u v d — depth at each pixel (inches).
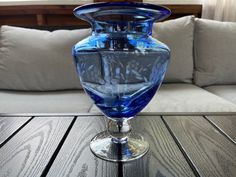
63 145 18.9
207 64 55.3
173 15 76.6
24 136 20.5
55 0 75.7
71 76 49.9
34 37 50.9
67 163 16.4
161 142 19.5
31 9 75.1
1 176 15.0
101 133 20.9
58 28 61.4
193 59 57.2
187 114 25.9
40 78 49.2
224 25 57.0
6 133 21.2
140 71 17.2
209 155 17.5
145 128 22.2
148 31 18.0
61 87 50.1
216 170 15.6
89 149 18.2
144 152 17.8
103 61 16.9
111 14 16.0
